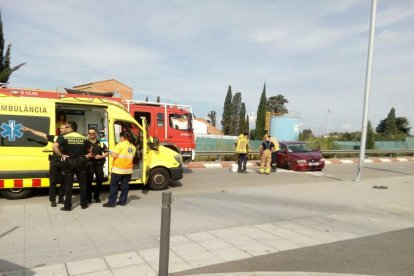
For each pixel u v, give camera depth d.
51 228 5.91
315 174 15.18
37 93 9.99
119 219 6.55
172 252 4.91
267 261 4.70
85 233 5.69
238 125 73.94
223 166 17.03
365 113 12.32
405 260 4.90
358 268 4.57
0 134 7.91
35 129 8.20
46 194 8.96
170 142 13.80
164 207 3.84
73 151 7.03
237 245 5.29
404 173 16.59
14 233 5.61
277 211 7.50
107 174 8.93
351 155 26.05
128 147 7.59
